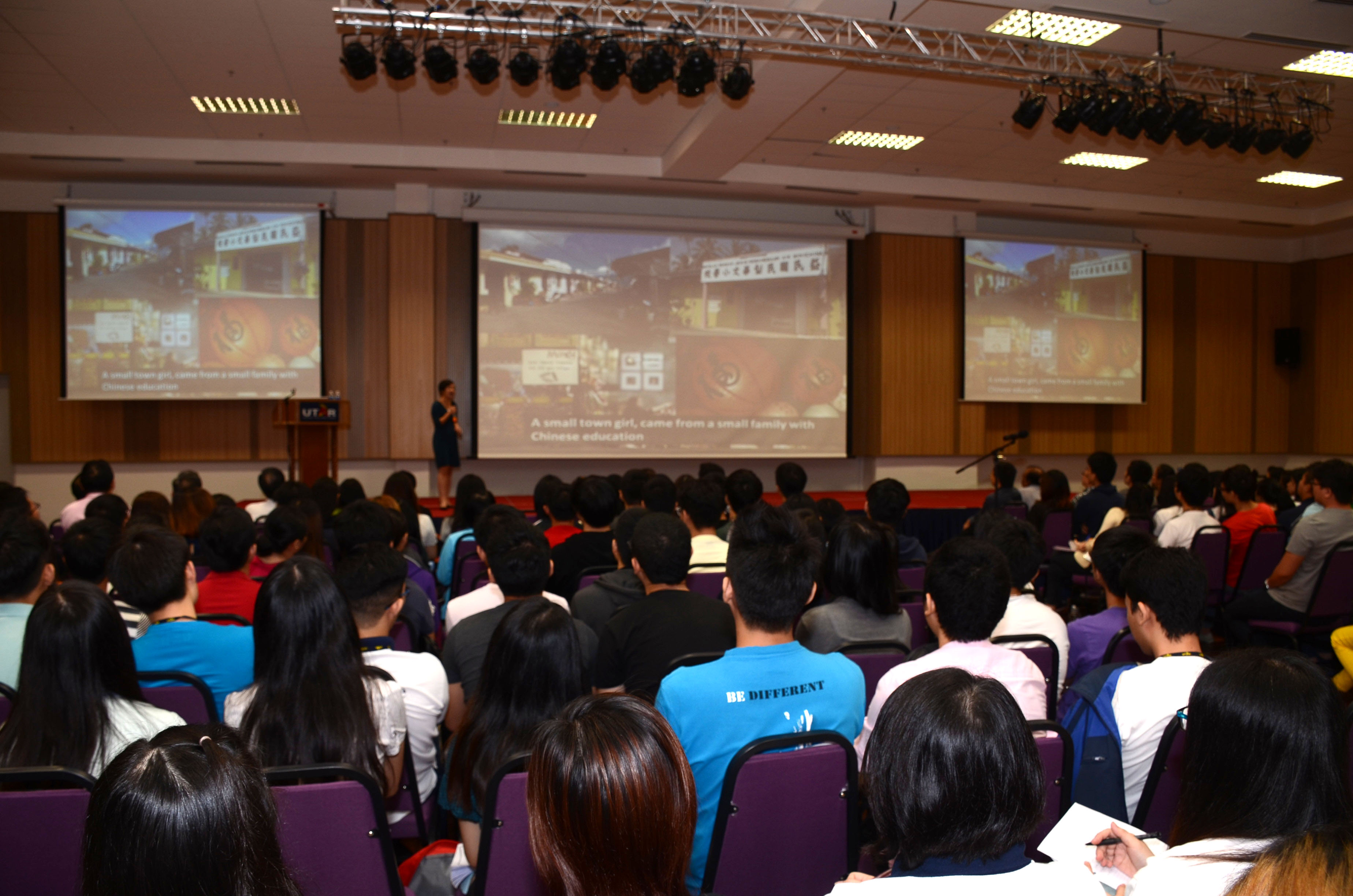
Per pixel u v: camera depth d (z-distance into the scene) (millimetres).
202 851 722
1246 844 979
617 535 3129
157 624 2217
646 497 3967
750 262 10602
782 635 1837
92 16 5938
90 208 9273
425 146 8852
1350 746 1763
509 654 1738
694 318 10438
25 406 9508
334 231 9859
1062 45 6191
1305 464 12531
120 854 717
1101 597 5695
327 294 9844
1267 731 1090
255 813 782
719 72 6543
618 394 10227
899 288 10883
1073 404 11836
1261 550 4695
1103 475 6055
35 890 1418
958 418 11117
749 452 10594
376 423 9938
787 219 10805
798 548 1840
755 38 5715
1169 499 6414
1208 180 10023
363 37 6207
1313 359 12469
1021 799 948
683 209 10531
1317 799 1079
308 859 1439
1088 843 1241
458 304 10055
